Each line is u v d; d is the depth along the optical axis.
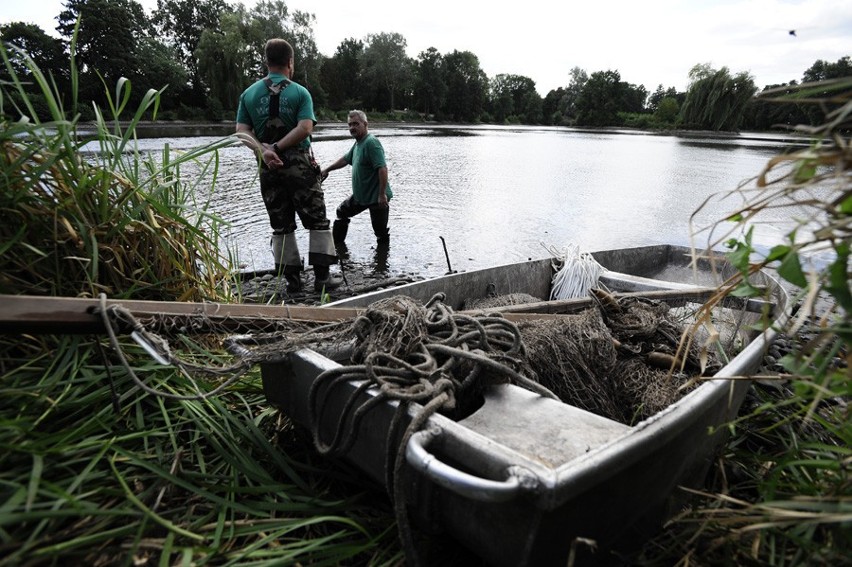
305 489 1.72
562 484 1.08
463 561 1.58
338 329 1.91
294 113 4.73
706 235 8.00
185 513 1.50
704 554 1.55
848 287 1.19
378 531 1.62
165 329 1.77
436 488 1.38
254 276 5.50
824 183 1.18
